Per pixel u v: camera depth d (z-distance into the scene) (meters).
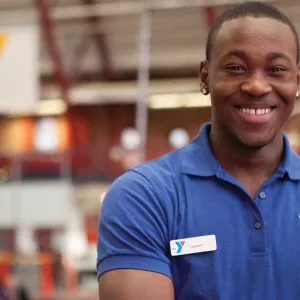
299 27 15.22
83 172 14.69
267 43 1.49
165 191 1.53
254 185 1.58
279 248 1.49
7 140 21.11
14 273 12.75
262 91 1.48
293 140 16.88
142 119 14.19
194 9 16.14
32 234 13.56
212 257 1.48
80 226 13.41
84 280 13.36
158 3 13.95
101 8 16.58
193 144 1.67
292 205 1.54
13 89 10.24
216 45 1.55
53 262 13.16
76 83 19.55
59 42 18.58
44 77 20.38
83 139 21.00
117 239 1.49
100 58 19.58
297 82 1.62
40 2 16.17
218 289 1.46
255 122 1.51
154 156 13.98
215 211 1.51
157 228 1.50
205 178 1.55
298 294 1.49
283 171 1.56
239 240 1.49
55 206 10.70
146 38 14.05
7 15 16.30
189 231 1.50
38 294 12.54
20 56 10.27
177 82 20.05
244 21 1.51
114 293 1.46
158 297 1.44
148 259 1.47
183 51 18.80
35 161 13.50
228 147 1.58
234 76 1.52
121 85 20.03
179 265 1.49
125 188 1.54
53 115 21.02
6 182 10.95
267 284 1.48
